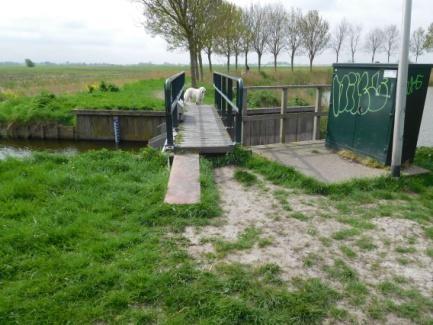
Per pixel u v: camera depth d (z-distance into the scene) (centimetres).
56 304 266
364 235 373
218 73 1147
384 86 544
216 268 309
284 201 449
